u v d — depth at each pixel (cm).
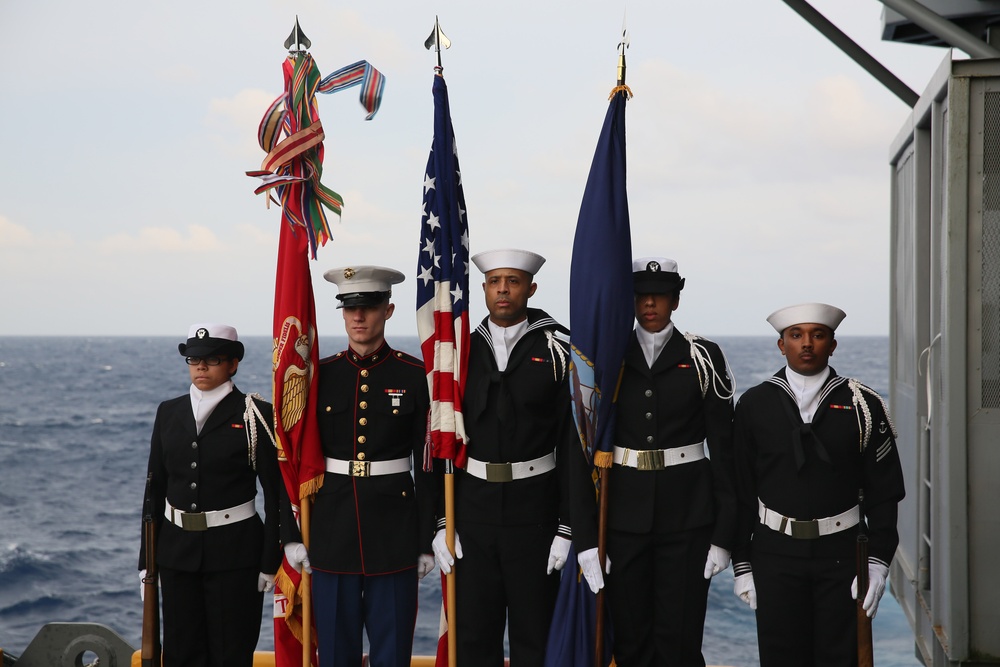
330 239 380
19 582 1702
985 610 376
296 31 377
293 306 371
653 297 365
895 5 422
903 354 559
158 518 376
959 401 380
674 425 363
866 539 337
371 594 368
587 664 355
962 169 381
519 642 363
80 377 7156
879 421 353
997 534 376
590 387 358
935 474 411
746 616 1297
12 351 12281
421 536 368
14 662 445
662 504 360
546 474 367
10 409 4828
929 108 452
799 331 356
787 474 353
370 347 377
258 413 372
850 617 347
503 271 365
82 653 441
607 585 365
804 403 356
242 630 371
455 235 374
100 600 1616
